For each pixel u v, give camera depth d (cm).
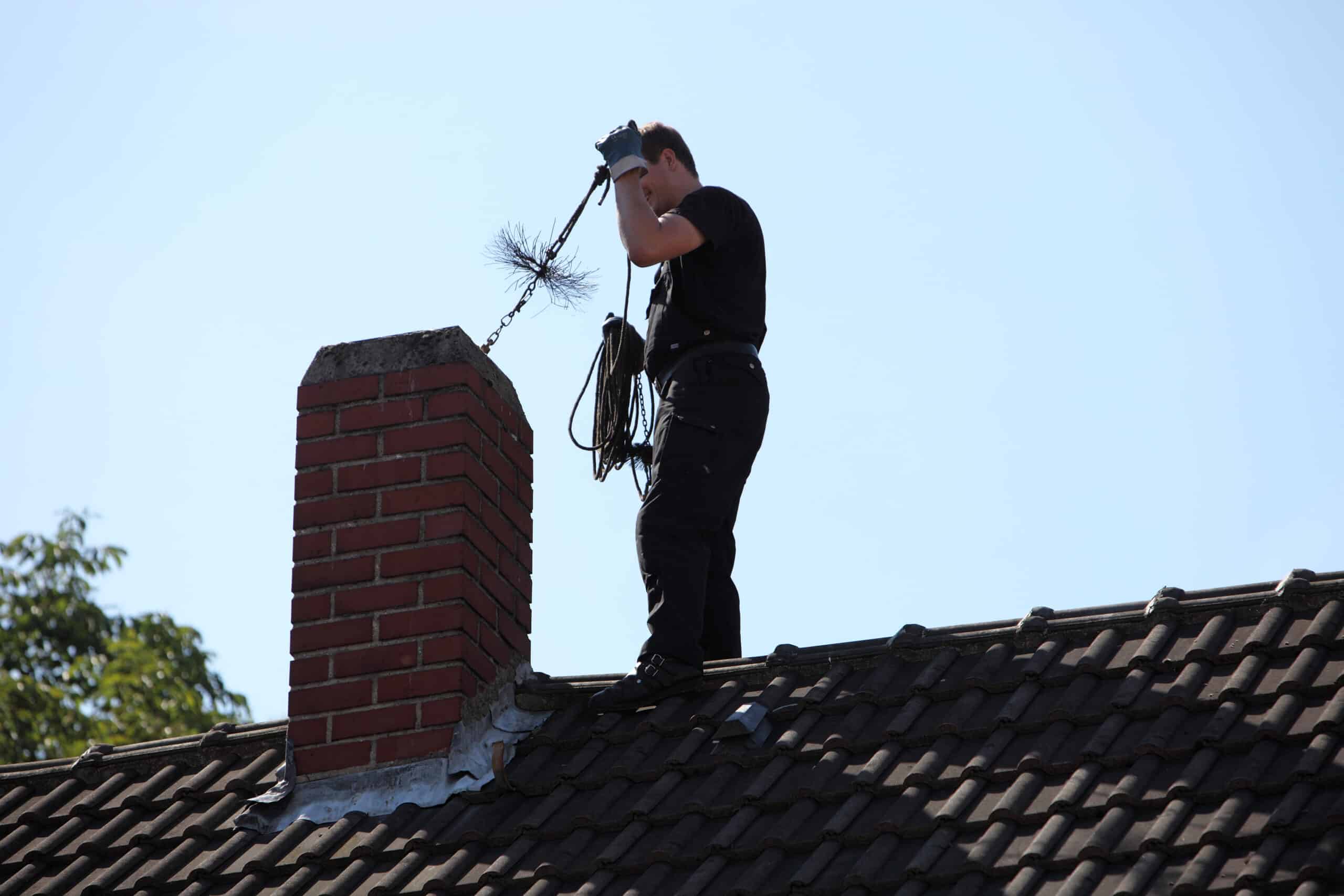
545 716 2345
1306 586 2098
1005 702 2089
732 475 2342
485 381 2444
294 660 2312
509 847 2086
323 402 2428
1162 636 2102
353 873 2094
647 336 2439
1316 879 1641
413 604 2292
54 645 8262
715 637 2486
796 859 1908
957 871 1800
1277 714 1889
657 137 2539
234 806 2300
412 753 2228
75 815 2388
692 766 2123
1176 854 1745
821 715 2170
